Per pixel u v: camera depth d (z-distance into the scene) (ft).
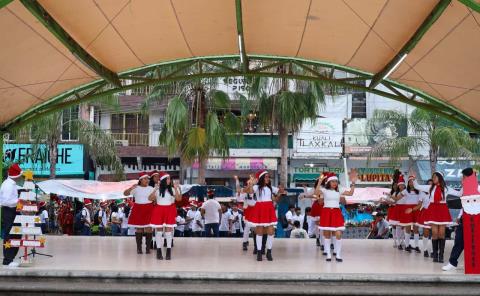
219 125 84.84
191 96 86.48
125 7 39.04
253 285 28.99
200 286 28.71
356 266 35.40
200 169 85.56
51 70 44.60
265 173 38.47
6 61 40.63
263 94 88.69
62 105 50.11
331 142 111.55
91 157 110.42
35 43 39.78
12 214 34.71
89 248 45.68
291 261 38.06
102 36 42.78
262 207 38.27
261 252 38.40
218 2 39.68
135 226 41.45
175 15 41.32
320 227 38.78
